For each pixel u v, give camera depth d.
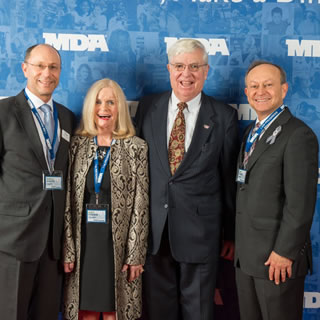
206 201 2.35
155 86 2.78
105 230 2.20
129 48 2.76
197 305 2.37
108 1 2.73
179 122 2.37
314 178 1.96
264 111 2.16
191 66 2.28
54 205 2.14
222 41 2.76
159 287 2.44
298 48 2.78
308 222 1.93
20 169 2.09
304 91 2.80
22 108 2.15
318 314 2.87
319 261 2.85
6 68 2.75
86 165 2.24
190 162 2.29
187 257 2.31
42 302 2.22
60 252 2.24
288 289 2.01
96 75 2.77
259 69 2.16
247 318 2.19
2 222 2.09
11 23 2.73
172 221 2.30
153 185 2.33
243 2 2.75
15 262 2.11
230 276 2.81
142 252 2.27
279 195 2.03
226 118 2.39
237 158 2.43
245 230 2.12
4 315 2.14
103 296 2.19
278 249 1.95
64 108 2.45
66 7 2.73
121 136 2.31
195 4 2.74
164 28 2.75
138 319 2.76
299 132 1.97
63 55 2.76
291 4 2.75
